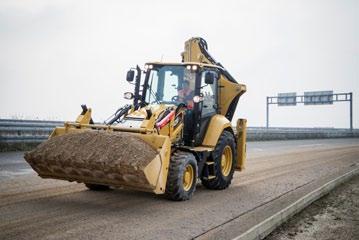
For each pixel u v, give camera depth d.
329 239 5.44
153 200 6.98
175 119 7.31
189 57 10.00
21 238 4.62
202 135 8.14
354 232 5.79
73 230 5.02
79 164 6.16
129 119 7.12
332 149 21.55
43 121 14.43
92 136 6.46
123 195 7.28
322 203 7.59
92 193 7.31
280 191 8.37
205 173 7.99
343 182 10.09
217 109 8.86
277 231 5.68
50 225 5.18
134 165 5.77
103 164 5.93
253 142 25.70
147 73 8.40
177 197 6.86
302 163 13.79
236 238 4.71
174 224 5.54
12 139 13.13
